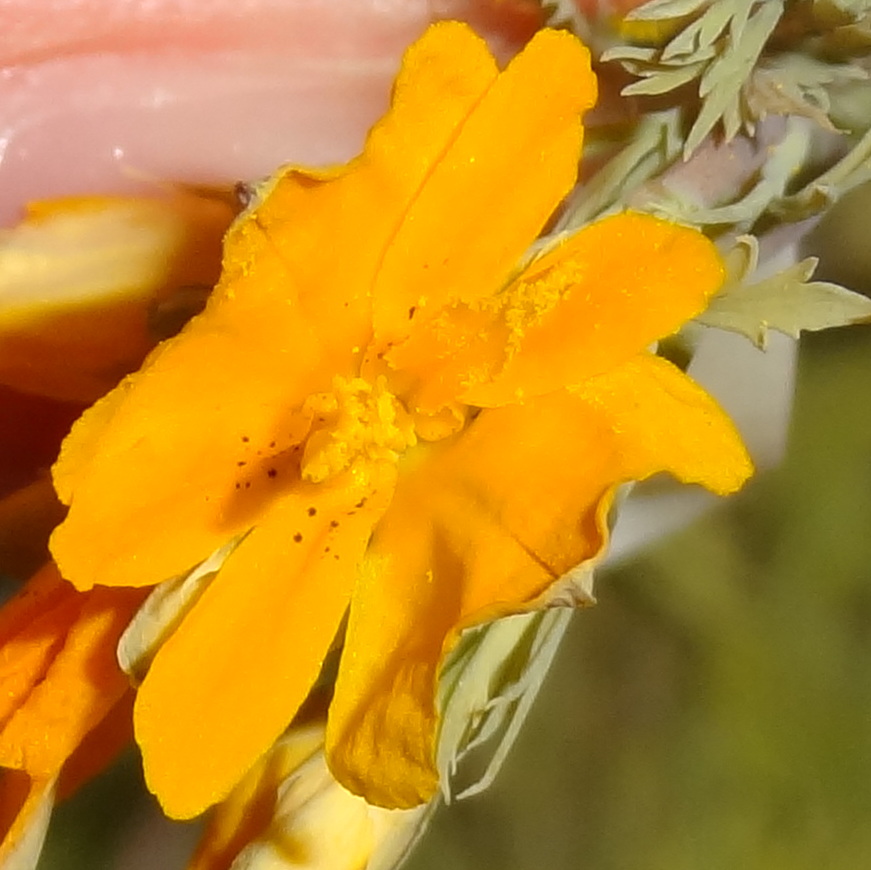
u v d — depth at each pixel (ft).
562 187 0.33
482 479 0.33
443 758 0.34
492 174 0.33
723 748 0.54
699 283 0.33
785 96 0.36
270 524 0.33
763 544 0.54
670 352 0.36
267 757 0.35
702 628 0.54
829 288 0.35
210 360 0.32
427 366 0.33
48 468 0.38
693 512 0.48
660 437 0.33
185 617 0.33
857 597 0.53
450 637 0.32
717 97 0.35
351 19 0.39
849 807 0.53
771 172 0.36
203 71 0.39
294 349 0.33
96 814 0.54
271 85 0.39
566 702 0.55
